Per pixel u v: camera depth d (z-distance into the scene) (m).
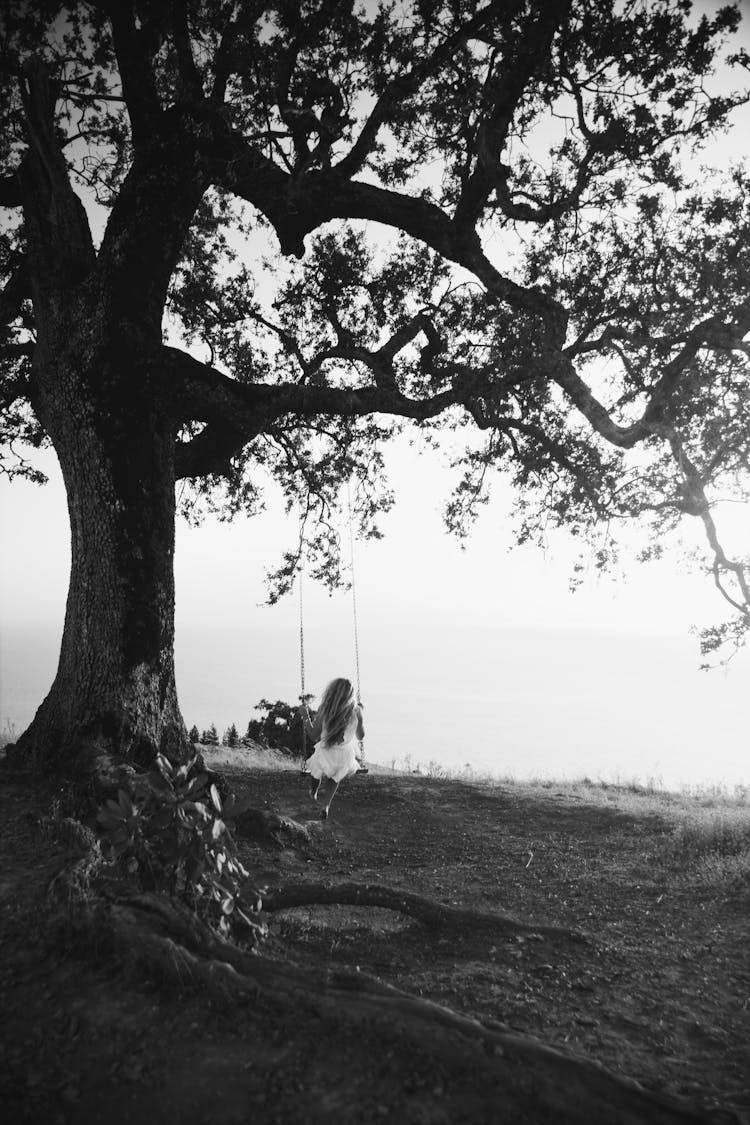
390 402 10.38
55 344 9.87
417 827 9.92
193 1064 3.28
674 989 4.93
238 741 24.77
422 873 7.80
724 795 15.92
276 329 14.39
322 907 6.31
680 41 9.71
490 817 10.69
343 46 10.45
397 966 5.07
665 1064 3.89
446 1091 3.09
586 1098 3.02
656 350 9.78
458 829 9.91
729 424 10.62
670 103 9.94
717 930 6.12
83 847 6.00
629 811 11.22
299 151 10.19
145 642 9.52
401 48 10.21
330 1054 3.33
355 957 5.18
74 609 9.63
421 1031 3.36
